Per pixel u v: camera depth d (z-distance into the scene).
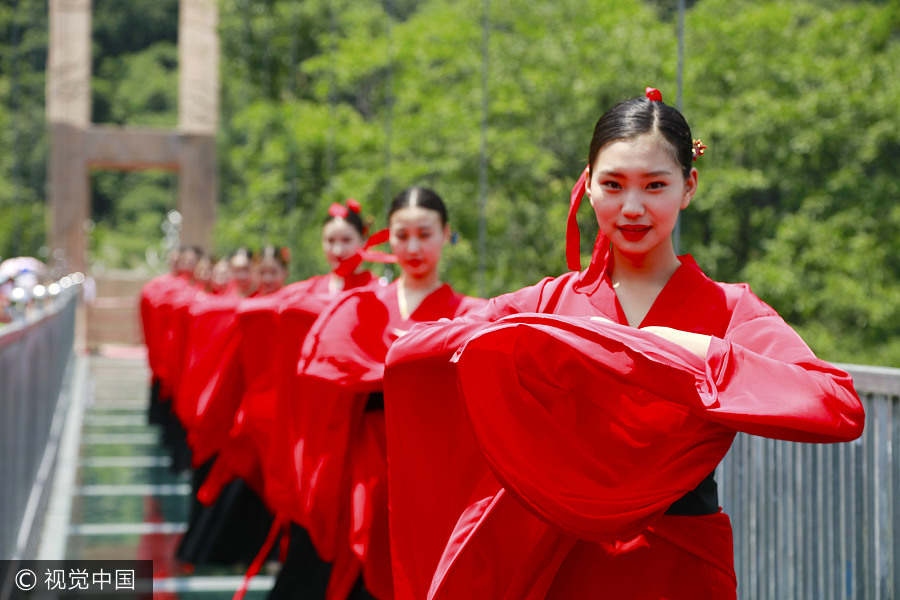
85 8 53.59
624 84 28.81
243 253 16.94
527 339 4.88
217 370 14.44
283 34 50.28
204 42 53.88
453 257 29.69
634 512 4.89
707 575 5.18
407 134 32.91
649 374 4.51
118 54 114.12
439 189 31.06
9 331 11.24
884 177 29.05
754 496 8.73
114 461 22.84
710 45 30.39
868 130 28.36
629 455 4.90
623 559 5.14
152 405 27.09
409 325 9.61
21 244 71.56
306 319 11.70
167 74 113.25
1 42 81.12
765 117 28.70
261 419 13.29
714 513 5.21
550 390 4.95
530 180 30.36
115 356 49.62
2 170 79.31
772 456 8.46
